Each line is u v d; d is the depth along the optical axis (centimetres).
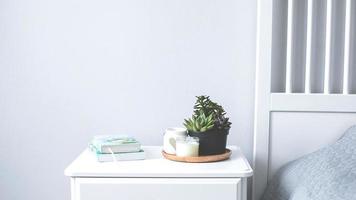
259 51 137
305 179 111
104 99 146
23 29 144
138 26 144
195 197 105
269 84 137
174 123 147
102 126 147
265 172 140
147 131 147
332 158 114
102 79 146
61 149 147
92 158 120
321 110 137
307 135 139
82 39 145
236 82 145
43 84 146
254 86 145
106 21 144
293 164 128
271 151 140
